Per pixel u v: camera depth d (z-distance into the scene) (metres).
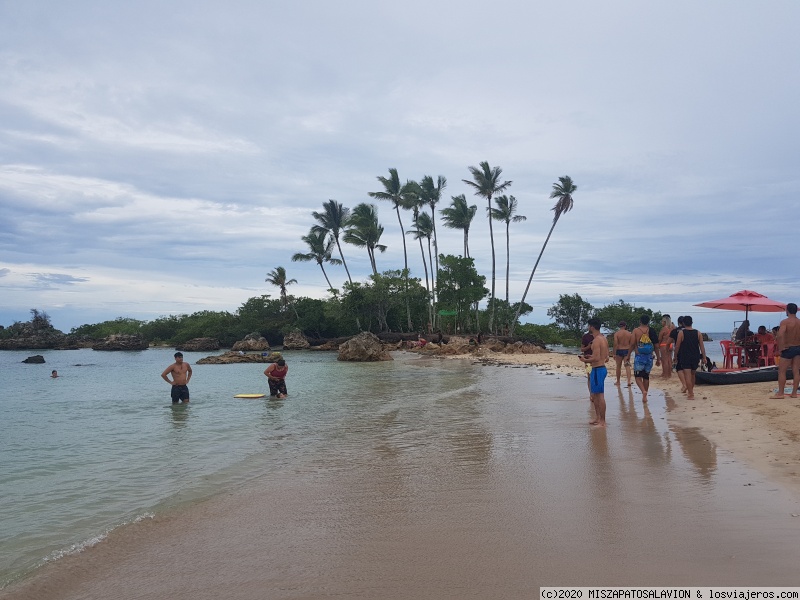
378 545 4.65
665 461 7.14
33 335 78.69
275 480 7.15
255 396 17.41
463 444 9.00
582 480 6.41
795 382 11.31
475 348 44.47
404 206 61.47
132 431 11.56
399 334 60.12
